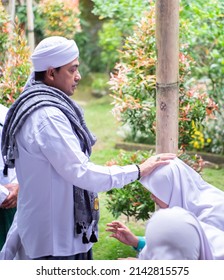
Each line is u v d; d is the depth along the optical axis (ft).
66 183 8.72
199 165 13.12
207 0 16.47
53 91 8.76
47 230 8.79
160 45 9.84
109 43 28.53
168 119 10.13
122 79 13.25
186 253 6.77
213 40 19.12
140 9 16.79
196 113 13.07
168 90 10.00
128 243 8.89
